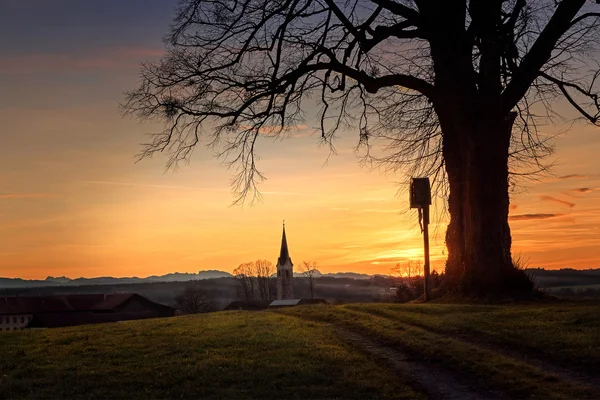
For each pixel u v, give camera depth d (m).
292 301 124.94
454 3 24.84
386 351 16.11
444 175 32.12
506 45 26.88
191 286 135.75
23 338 20.36
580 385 12.06
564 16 23.80
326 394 12.41
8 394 13.30
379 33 25.81
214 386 13.23
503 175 24.55
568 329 16.08
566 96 27.89
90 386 13.71
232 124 27.39
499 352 15.00
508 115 25.66
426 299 25.81
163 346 17.62
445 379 13.33
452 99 24.98
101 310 109.81
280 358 15.33
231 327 20.72
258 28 26.19
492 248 24.14
